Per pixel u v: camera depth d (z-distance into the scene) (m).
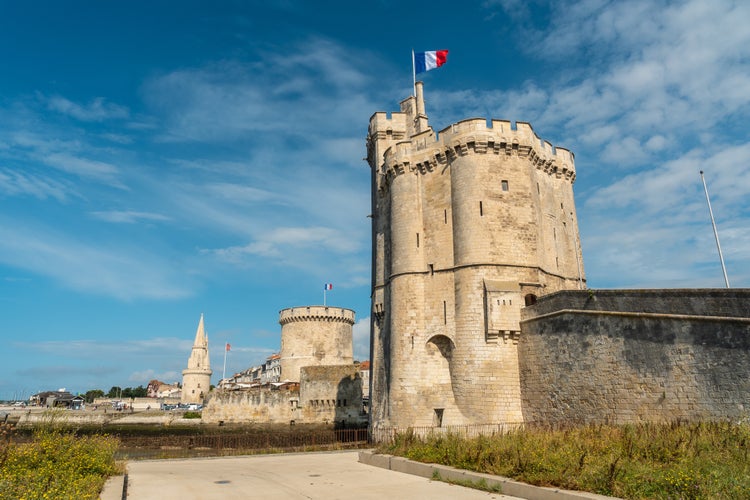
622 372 24.66
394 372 36.59
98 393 185.12
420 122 45.34
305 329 84.62
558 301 29.34
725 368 20.27
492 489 13.58
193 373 119.94
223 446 43.72
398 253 38.59
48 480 13.04
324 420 68.94
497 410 31.33
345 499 13.34
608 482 11.70
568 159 43.00
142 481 16.89
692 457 12.96
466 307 34.03
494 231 34.88
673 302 22.80
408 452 19.45
